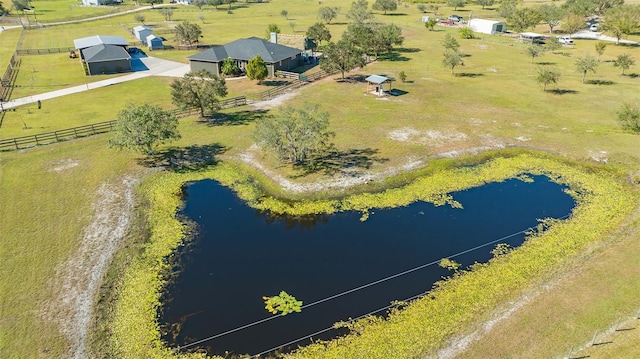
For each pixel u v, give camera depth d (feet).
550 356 54.34
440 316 62.59
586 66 171.42
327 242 81.00
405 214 90.12
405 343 58.13
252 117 140.56
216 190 99.96
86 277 70.79
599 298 63.62
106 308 64.69
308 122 105.50
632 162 108.17
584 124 131.23
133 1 478.59
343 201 94.79
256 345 58.54
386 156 113.60
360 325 61.57
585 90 162.71
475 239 81.51
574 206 92.12
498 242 80.38
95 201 93.40
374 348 57.62
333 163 110.32
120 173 105.60
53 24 327.26
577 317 60.34
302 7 413.80
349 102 153.58
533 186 100.89
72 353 57.11
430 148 117.91
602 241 78.43
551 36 273.13
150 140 105.40
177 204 93.91
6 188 97.19
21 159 111.45
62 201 92.84
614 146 116.16
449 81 178.29
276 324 61.98
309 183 101.50
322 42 260.42
